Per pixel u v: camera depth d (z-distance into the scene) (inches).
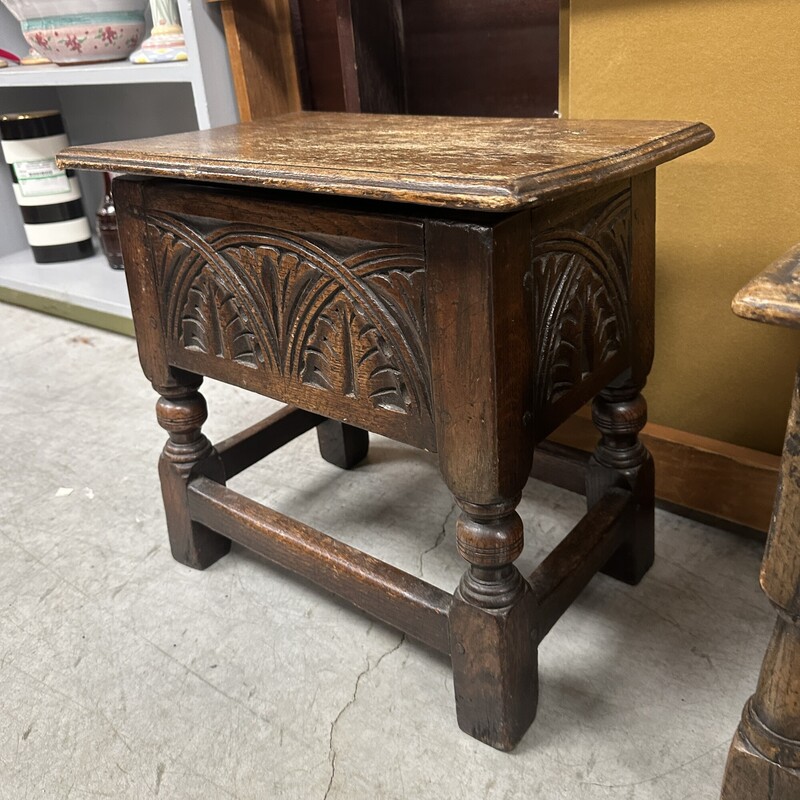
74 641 37.5
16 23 82.7
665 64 37.9
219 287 32.4
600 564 34.6
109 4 63.6
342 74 53.3
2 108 83.4
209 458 40.3
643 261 32.6
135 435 57.0
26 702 34.1
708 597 38.3
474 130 32.6
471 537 28.0
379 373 28.4
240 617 38.7
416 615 31.1
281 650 36.6
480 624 28.8
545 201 21.9
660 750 30.6
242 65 54.6
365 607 33.2
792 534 21.5
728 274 39.9
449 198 21.8
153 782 30.3
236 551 43.6
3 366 69.2
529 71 48.2
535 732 31.7
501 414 25.5
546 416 28.4
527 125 33.1
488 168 23.2
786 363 39.6
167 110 79.4
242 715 33.1
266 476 50.8
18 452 55.0
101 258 86.4
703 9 35.9
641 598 38.4
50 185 82.2
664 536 43.0
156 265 34.4
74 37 63.7
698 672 34.1
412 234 25.0
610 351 32.0
